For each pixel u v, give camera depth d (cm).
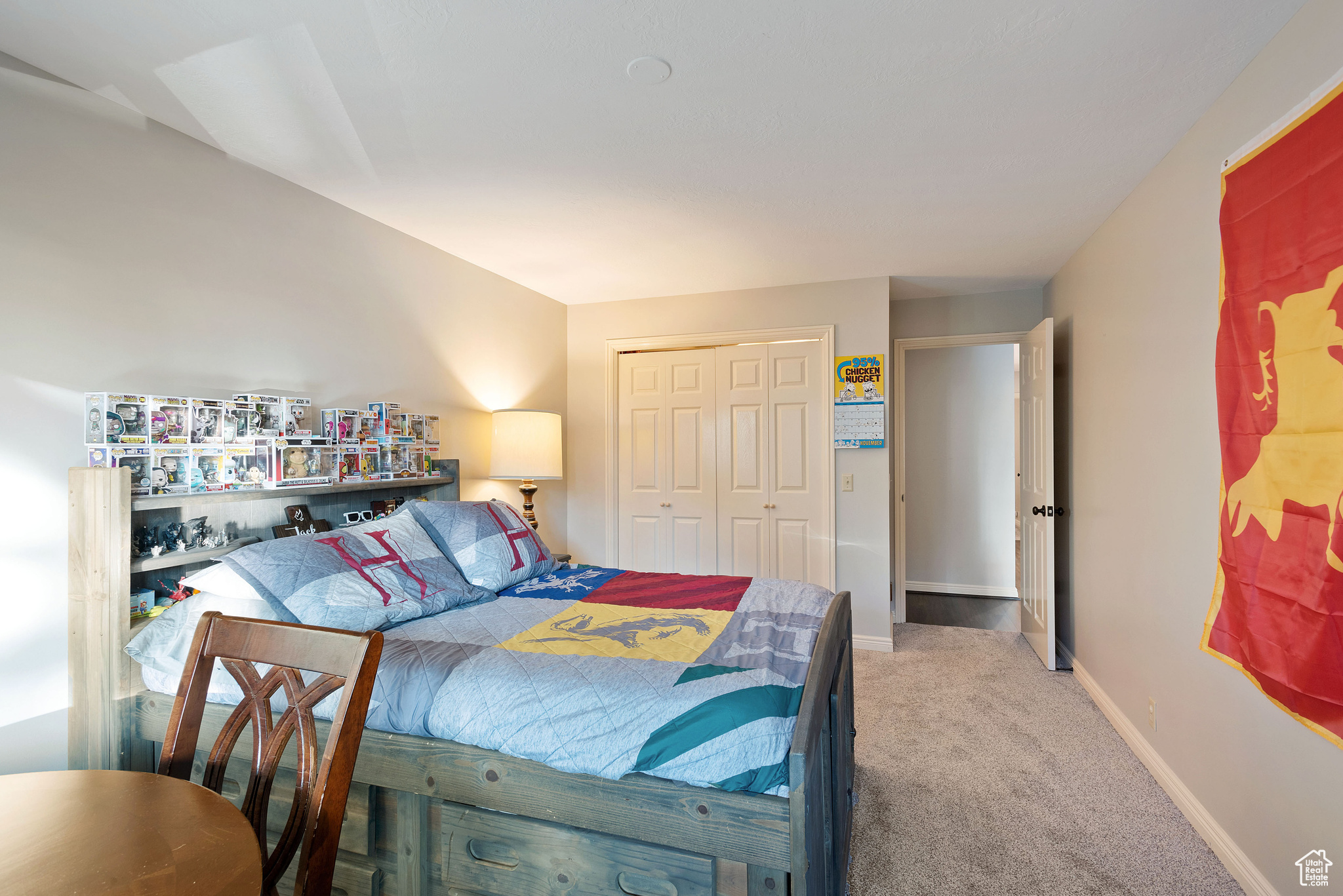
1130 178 242
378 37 152
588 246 316
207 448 193
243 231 218
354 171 227
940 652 385
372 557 202
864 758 251
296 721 111
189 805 94
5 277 158
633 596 230
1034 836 200
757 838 125
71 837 85
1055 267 364
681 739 131
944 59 163
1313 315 143
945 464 566
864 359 388
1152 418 237
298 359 238
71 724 168
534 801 141
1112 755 252
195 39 152
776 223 288
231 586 175
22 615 161
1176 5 144
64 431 170
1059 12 145
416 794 151
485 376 354
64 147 170
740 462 425
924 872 184
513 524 266
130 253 185
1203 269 197
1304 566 147
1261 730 167
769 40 155
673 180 239
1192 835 199
